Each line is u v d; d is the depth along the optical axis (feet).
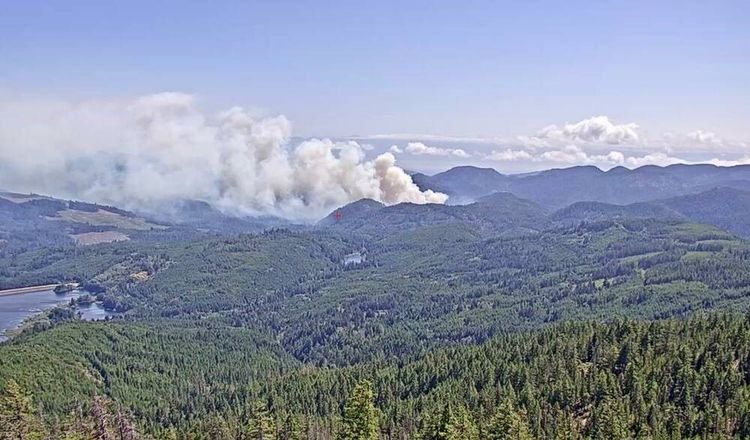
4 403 482.69
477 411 639.35
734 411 613.93
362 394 438.40
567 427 604.49
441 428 462.60
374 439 436.35
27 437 480.23
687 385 651.25
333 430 645.51
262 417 538.88
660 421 612.29
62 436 542.98
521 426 501.56
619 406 620.08
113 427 594.65
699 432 602.44
